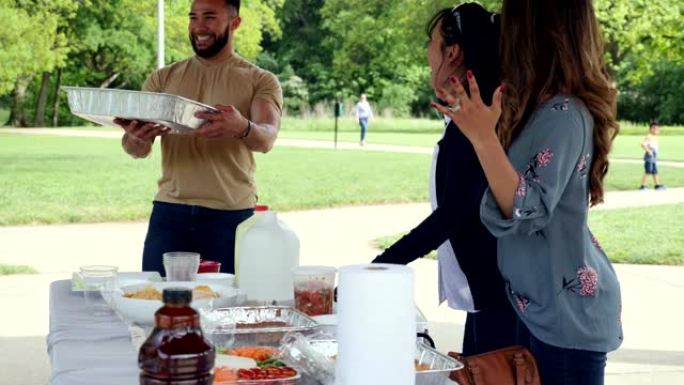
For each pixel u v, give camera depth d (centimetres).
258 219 285
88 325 259
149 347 151
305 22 4672
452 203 242
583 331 227
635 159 2314
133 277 324
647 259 913
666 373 507
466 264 256
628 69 4028
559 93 226
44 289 723
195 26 410
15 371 498
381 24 4416
